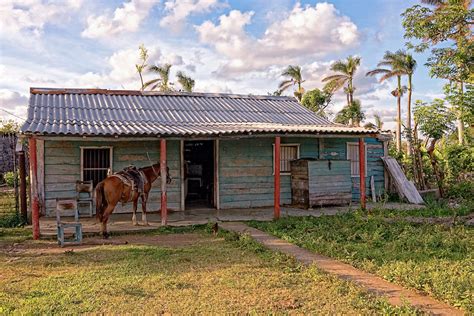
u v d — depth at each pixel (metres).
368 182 17.19
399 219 11.86
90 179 13.63
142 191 10.93
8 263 7.57
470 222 11.58
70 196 13.28
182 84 37.41
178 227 11.21
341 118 37.75
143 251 8.44
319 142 16.23
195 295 5.79
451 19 16.88
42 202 13.01
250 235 9.73
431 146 18.52
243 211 14.15
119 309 5.28
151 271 6.94
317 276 6.50
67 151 13.30
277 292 5.90
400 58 37.62
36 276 6.76
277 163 12.15
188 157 17.94
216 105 17.12
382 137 17.36
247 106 17.61
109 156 13.79
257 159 15.35
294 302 5.52
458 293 5.51
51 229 10.86
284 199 15.69
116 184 10.25
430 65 18.41
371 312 5.15
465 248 8.48
